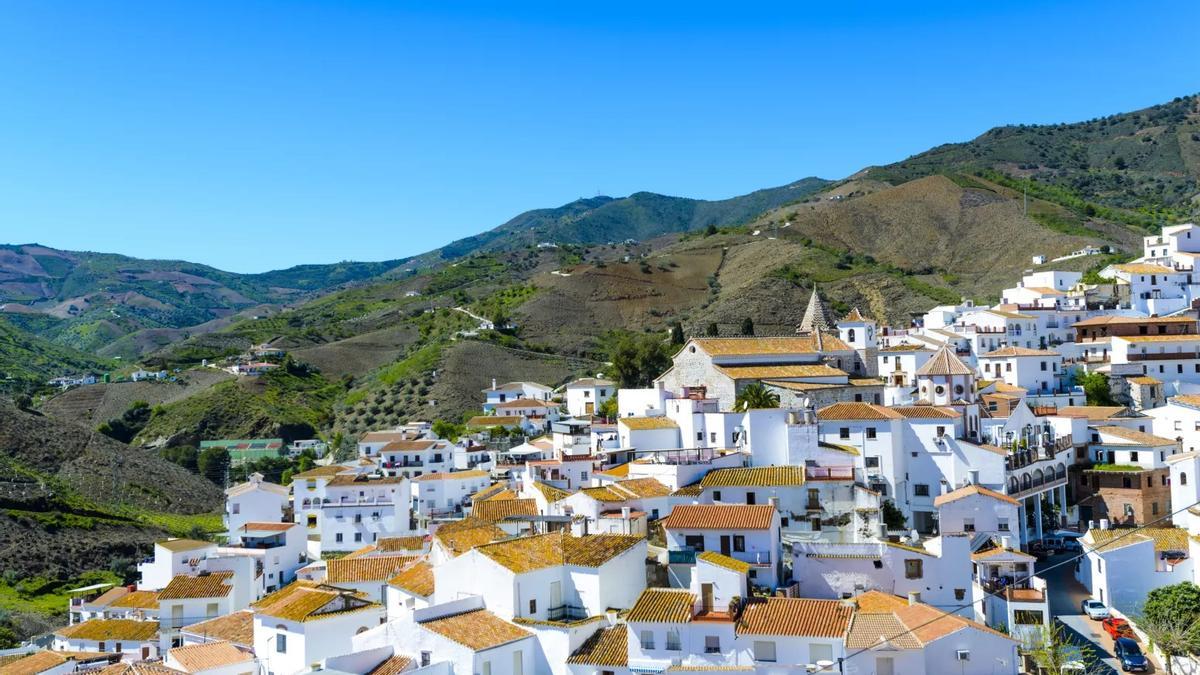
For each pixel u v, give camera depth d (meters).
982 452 98.81
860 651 64.62
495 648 67.69
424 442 162.88
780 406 109.62
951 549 77.62
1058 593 91.75
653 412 122.12
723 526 79.25
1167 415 125.12
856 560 78.31
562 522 91.94
